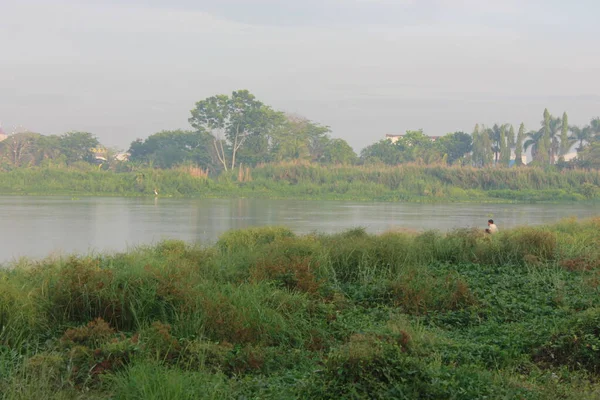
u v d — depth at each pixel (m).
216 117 99.50
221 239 18.09
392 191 85.56
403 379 5.81
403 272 11.53
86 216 42.47
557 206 69.44
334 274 11.74
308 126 111.56
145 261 11.00
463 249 14.81
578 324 7.48
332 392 5.78
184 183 81.81
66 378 6.35
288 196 82.75
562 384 6.24
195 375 6.18
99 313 8.50
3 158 100.19
